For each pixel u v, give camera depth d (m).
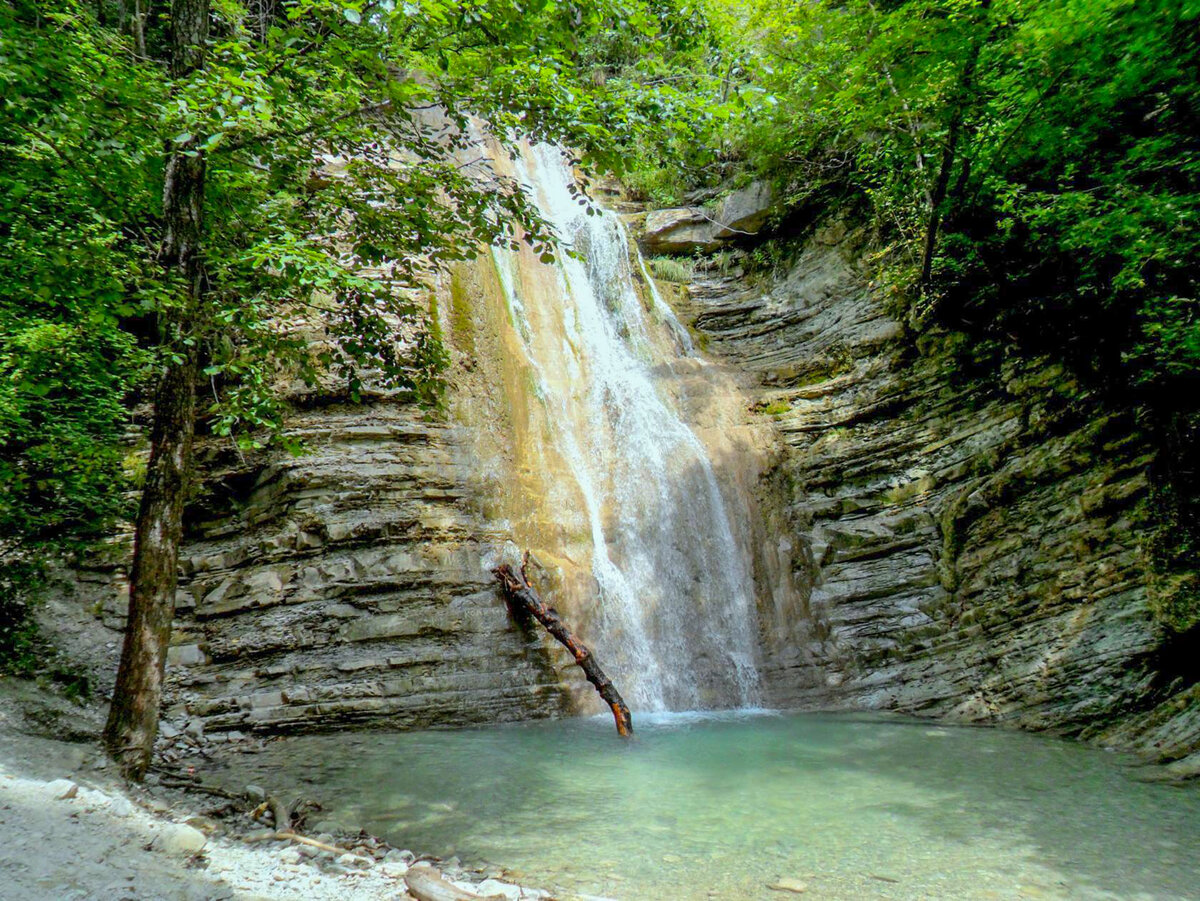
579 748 7.97
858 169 15.40
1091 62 9.15
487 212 14.94
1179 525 8.33
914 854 4.89
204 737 8.14
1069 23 8.59
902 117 11.82
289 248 5.72
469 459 11.05
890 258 14.59
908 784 6.57
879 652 11.12
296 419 10.48
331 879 4.30
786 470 13.51
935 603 11.01
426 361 8.12
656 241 19.48
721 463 13.20
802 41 12.98
